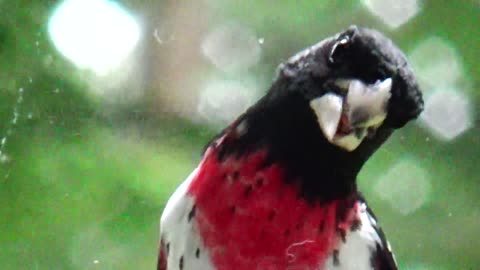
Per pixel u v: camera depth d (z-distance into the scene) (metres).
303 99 1.02
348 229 1.03
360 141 1.01
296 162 1.02
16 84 1.14
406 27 1.28
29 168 1.15
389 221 1.28
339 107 1.01
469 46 1.28
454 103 1.29
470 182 1.29
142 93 1.25
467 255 1.27
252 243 1.02
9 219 1.15
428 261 1.27
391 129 1.02
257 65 1.30
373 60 1.01
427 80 1.29
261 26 1.30
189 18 1.29
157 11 1.27
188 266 1.02
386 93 1.01
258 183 1.02
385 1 1.28
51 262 1.15
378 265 1.03
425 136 1.29
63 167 1.15
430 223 1.28
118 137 1.18
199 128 1.26
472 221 1.28
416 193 1.28
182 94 1.28
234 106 1.29
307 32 1.29
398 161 1.28
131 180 1.16
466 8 1.28
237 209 1.02
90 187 1.16
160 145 1.21
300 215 1.02
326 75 1.02
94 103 1.16
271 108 1.02
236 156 1.02
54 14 1.15
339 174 1.02
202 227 1.02
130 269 1.15
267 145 1.02
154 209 1.16
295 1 1.29
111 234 1.16
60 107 1.15
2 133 1.14
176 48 1.28
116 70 1.19
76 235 1.15
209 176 1.02
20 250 1.15
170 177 1.17
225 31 1.30
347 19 1.29
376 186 1.28
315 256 1.02
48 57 1.15
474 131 1.29
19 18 1.14
